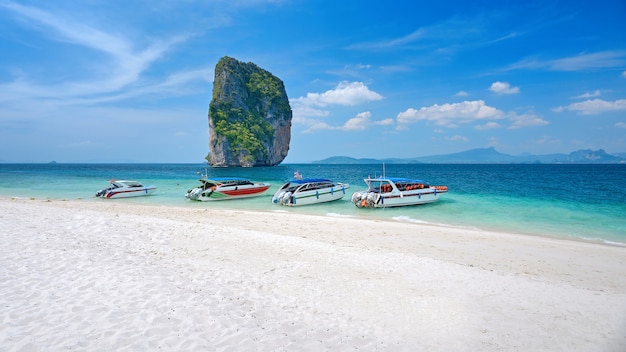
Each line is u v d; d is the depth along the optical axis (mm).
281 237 11797
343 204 23750
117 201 25547
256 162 131500
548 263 9992
